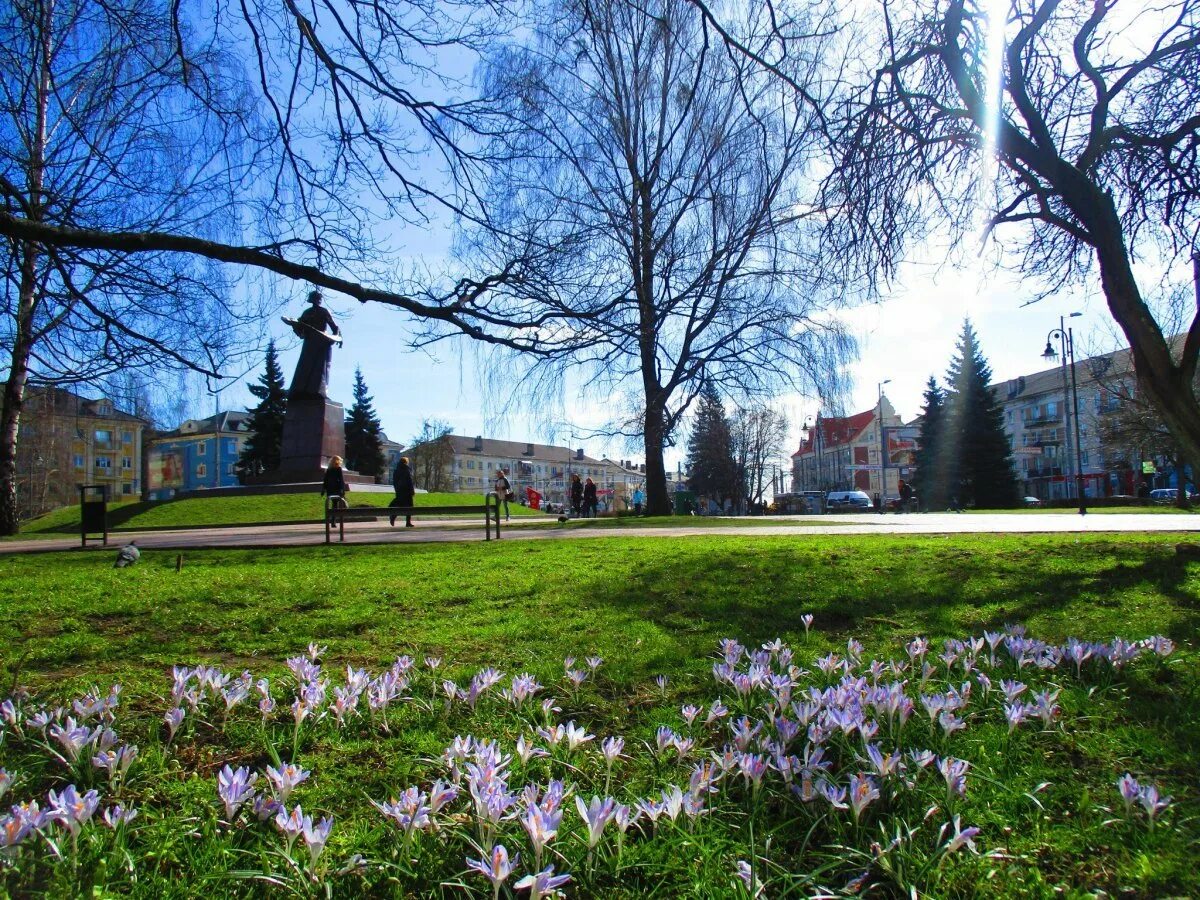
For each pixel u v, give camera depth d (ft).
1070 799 8.31
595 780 8.80
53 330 22.49
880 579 22.82
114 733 9.09
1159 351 27.37
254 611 19.27
